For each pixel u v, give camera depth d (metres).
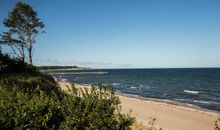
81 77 109.88
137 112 20.30
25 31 27.38
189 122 17.38
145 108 22.53
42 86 13.87
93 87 5.80
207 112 21.92
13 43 26.56
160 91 48.44
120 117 5.52
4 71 17.59
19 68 19.19
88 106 5.34
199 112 21.52
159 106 24.16
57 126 4.92
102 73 144.75
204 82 73.69
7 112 4.60
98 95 5.70
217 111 24.02
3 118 4.40
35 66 22.45
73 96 5.52
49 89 13.75
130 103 25.47
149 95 41.12
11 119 4.47
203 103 31.20
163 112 20.83
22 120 4.48
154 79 92.81
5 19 27.02
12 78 13.63
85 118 5.16
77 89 5.84
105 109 5.42
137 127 11.42
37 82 14.12
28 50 27.33
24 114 4.54
